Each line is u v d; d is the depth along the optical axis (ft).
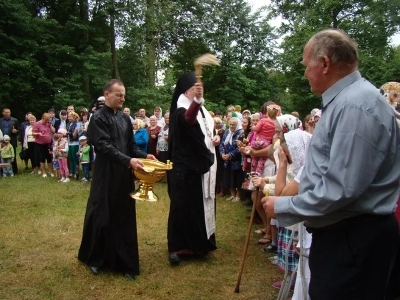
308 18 69.92
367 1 67.87
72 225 17.79
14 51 62.44
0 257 13.80
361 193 5.01
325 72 5.63
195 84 12.36
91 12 69.92
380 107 5.20
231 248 14.87
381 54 66.80
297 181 6.80
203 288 11.48
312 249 5.85
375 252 5.33
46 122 32.40
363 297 5.35
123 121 12.45
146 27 71.61
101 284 11.69
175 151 13.42
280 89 88.43
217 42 82.74
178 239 13.32
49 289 11.38
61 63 67.46
